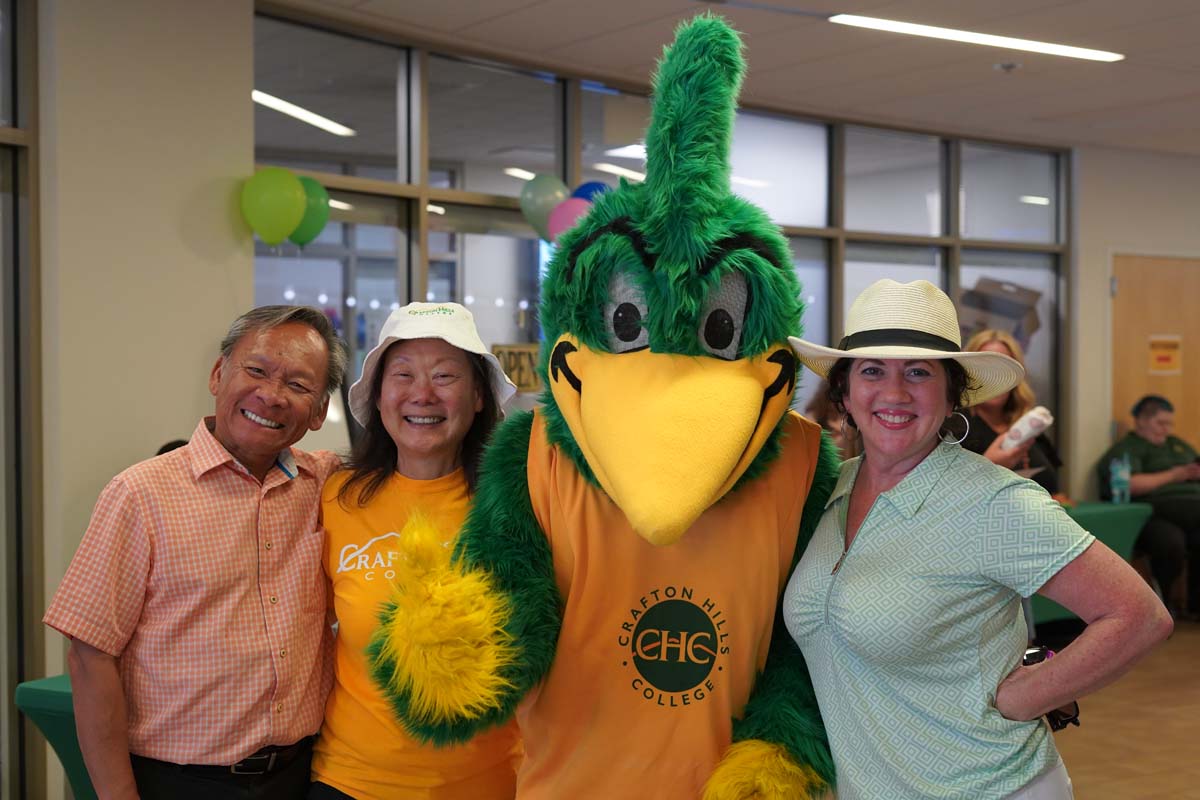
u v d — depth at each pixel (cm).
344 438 462
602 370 162
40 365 376
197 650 177
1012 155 747
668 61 163
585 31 474
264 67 449
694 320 159
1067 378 757
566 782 169
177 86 399
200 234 407
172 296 400
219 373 190
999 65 528
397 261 508
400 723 161
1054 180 761
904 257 711
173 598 178
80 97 373
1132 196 769
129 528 176
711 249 158
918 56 511
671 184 158
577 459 168
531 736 174
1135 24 459
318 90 470
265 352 183
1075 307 752
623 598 166
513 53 511
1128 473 673
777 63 525
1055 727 173
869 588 158
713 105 159
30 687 229
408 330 188
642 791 167
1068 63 524
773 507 170
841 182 671
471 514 173
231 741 178
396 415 189
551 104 557
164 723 177
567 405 166
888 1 427
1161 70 538
